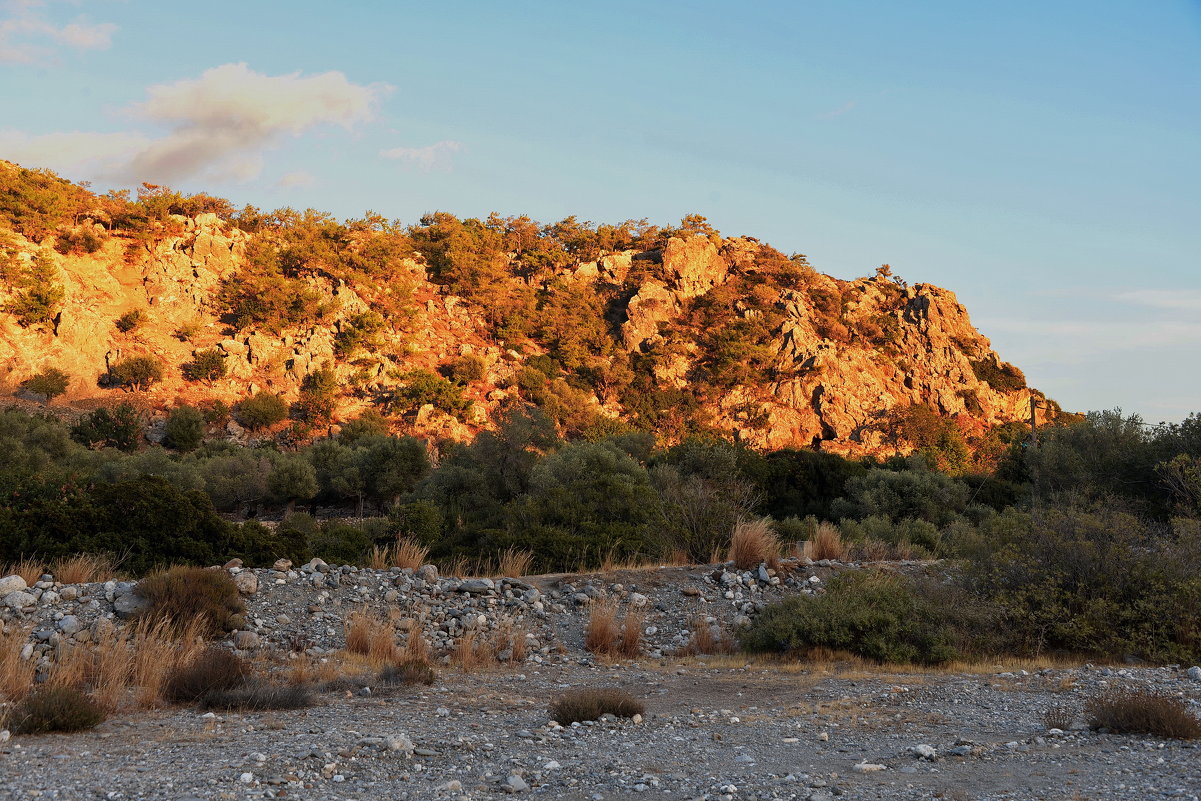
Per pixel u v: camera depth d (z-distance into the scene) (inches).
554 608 478.3
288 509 2143.2
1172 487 867.4
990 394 4736.7
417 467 2177.7
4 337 3189.0
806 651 408.5
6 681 288.0
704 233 5674.2
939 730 248.2
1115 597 412.2
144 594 379.6
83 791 175.6
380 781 191.5
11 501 552.1
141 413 2994.6
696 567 565.9
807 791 178.4
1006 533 468.4
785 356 4544.8
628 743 233.9
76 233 3860.7
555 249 5388.8
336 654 379.2
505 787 186.2
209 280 3946.9
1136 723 232.5
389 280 4510.3
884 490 1337.4
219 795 172.4
